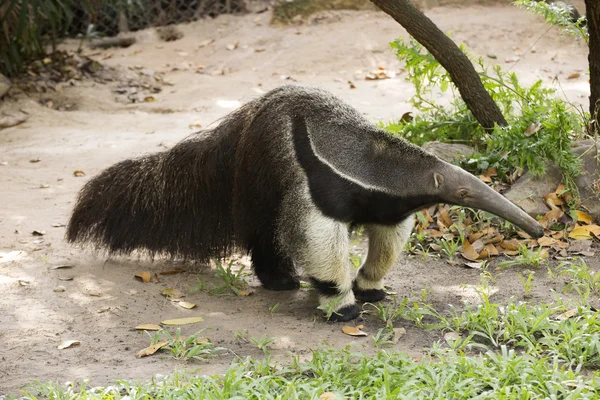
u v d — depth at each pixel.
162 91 16.00
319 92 6.73
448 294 7.32
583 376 5.55
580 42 17.28
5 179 10.77
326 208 6.40
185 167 7.46
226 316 6.87
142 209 7.67
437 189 6.44
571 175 8.79
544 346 6.05
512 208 6.34
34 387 5.38
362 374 5.41
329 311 6.73
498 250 8.30
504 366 5.43
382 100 14.69
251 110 7.00
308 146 6.43
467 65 9.14
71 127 13.64
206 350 6.00
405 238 6.90
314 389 5.09
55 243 8.45
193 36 19.47
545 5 10.12
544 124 8.79
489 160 9.14
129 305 7.02
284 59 17.62
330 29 18.80
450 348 6.06
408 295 7.33
